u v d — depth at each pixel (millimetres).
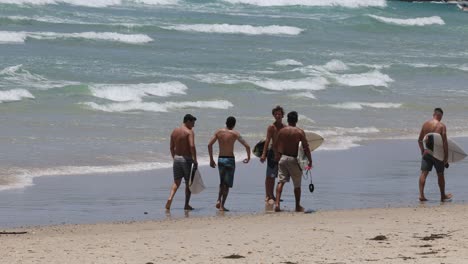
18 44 107375
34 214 37250
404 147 62031
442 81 107438
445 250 27453
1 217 36344
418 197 43594
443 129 42625
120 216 37344
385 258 26172
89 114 67938
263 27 143500
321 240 29938
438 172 42562
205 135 60531
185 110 72750
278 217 36781
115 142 56688
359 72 110938
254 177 48500
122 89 78562
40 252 27641
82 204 39844
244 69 103562
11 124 61219
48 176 46062
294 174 38656
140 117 67938
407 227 32969
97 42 115312
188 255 27078
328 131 66688
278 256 26781
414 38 160875
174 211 38875
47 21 128875
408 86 100562
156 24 138375
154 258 26578
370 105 82500
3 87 76625
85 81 84562
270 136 40469
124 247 28625
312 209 39562
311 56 122250
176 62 104438
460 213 37375
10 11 135250
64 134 58469
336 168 52219
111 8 155625
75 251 27828
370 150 59938
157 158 52594
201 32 137125
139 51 112188
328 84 96500
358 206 40656
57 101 72562
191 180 39188
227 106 75750
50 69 89375
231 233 31891
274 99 82062
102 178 46406
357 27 163375
